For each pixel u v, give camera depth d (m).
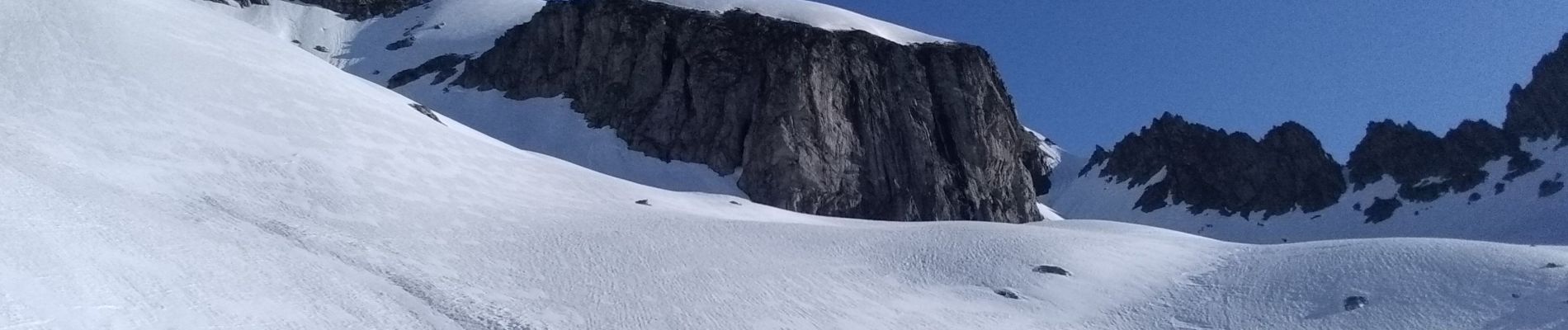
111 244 28.20
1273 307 41.72
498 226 45.00
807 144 83.06
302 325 26.27
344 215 40.88
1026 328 38.94
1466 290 41.56
